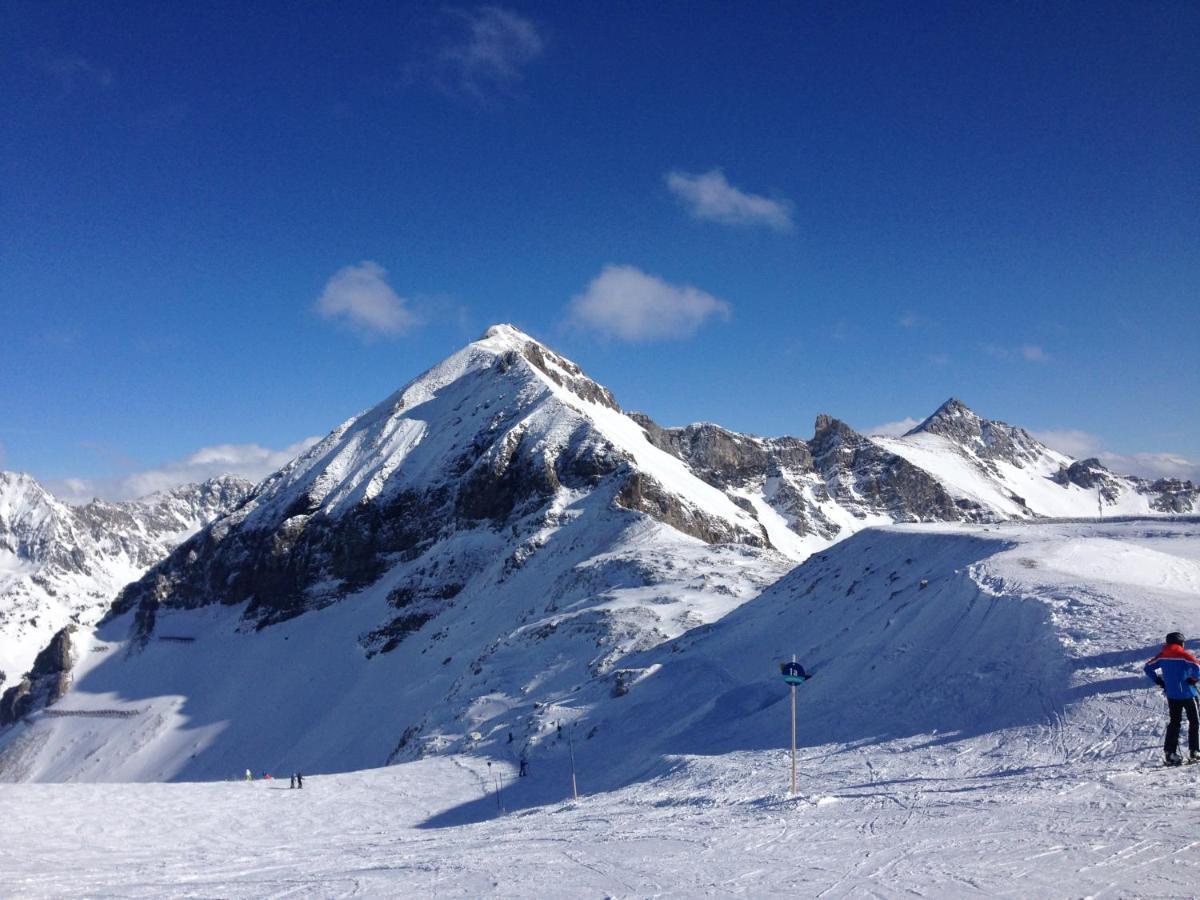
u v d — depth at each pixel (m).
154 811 36.41
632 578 87.62
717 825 16.06
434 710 72.12
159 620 155.50
